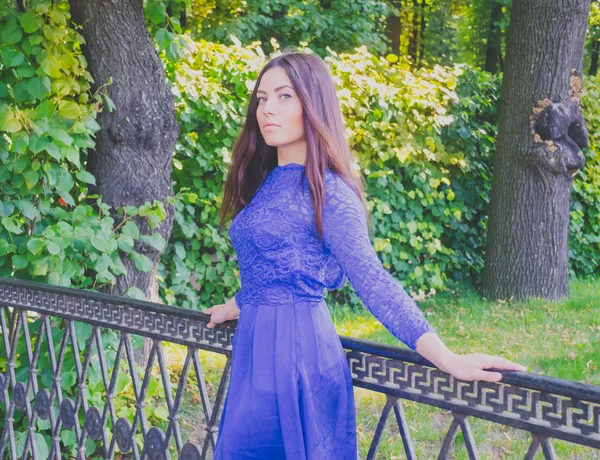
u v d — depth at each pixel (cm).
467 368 153
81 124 336
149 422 400
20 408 294
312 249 177
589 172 847
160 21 382
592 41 1464
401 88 687
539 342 552
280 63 187
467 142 751
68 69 349
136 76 379
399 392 177
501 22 1186
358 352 186
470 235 773
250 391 177
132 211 372
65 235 322
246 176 213
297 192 178
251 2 1041
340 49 1081
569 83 693
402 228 715
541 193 700
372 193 688
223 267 608
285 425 173
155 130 387
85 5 365
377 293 161
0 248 325
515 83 702
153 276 411
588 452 381
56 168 340
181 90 564
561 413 148
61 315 269
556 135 687
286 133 183
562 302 695
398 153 677
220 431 185
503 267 712
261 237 177
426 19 1500
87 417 263
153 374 431
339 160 182
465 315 645
